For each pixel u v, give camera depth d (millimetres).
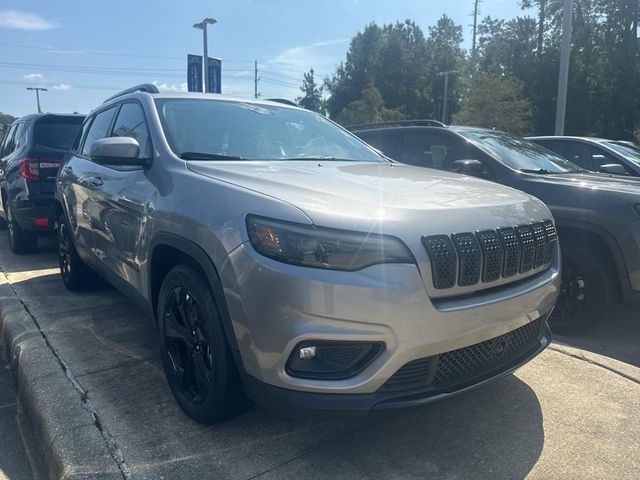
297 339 2238
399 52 69750
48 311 4641
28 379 3369
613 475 2498
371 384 2285
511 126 35219
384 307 2229
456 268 2398
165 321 3025
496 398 3207
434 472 2510
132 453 2600
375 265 2250
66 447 2631
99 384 3297
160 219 2973
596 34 42406
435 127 6090
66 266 5258
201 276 2709
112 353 3760
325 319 2227
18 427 3199
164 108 3695
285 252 2273
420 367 2389
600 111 41125
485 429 2875
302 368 2311
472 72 54500
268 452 2637
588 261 4219
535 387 3346
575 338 4418
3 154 8117
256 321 2318
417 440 2770
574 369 3600
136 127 3801
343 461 2584
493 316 2512
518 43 48562
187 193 2854
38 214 6500
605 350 4164
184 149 3346
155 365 3580
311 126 4242
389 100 69000
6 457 2875
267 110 4156
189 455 2596
